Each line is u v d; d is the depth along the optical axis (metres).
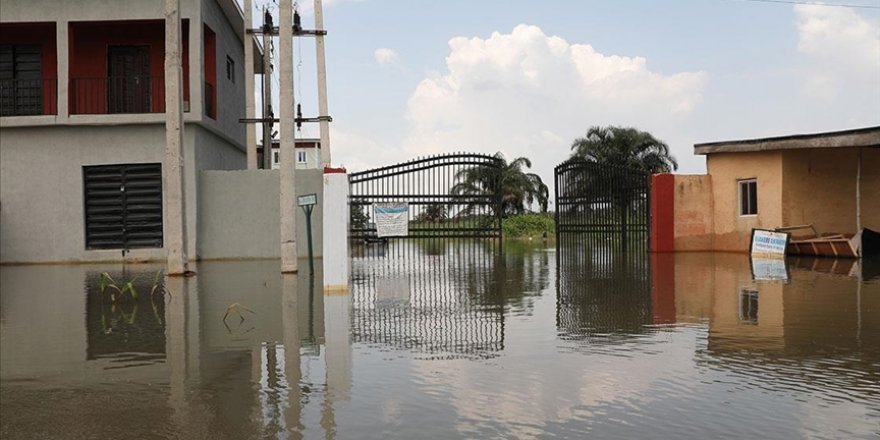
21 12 16.48
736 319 7.00
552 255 17.66
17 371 5.02
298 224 16.56
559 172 20.52
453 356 5.36
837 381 4.52
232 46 20.58
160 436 3.59
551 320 7.05
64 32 16.55
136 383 4.65
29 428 3.75
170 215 12.36
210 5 17.47
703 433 3.54
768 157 16.59
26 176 16.69
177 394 4.36
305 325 6.86
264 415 3.90
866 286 9.74
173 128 12.45
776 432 3.55
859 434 3.52
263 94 20.34
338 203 9.84
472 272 12.73
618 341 5.91
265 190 16.70
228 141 20.00
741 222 17.38
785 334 6.16
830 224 16.81
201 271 13.40
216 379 4.72
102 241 16.80
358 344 5.87
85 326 6.99
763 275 11.56
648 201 18.00
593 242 19.64
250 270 13.55
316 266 14.31
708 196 18.09
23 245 16.64
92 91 18.09
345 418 3.82
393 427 3.66
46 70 18.09
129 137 16.69
